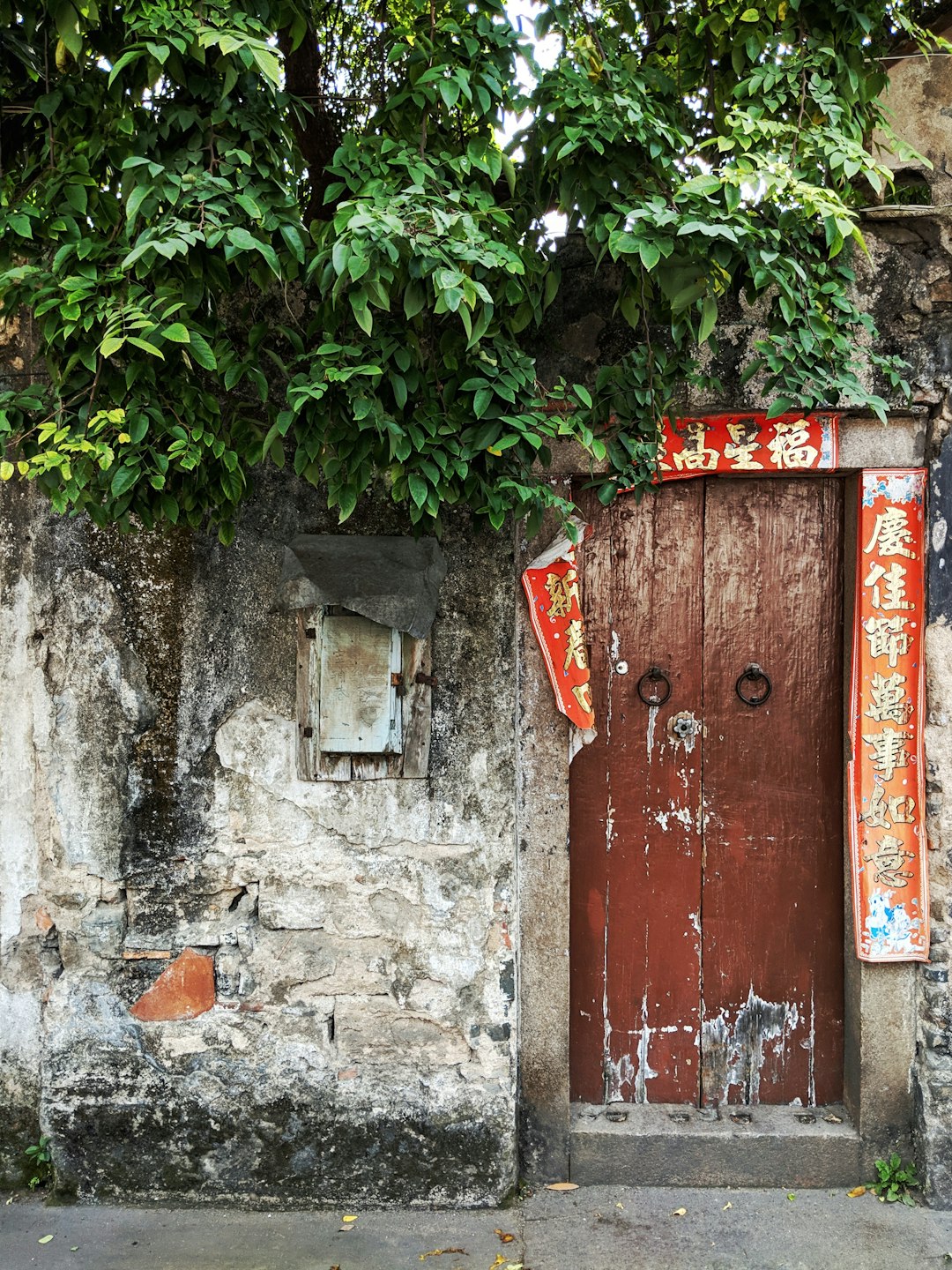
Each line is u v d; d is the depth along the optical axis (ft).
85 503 8.78
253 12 8.18
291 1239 9.67
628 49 10.87
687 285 8.37
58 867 10.41
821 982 11.05
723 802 11.02
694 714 11.02
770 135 8.68
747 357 10.10
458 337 8.63
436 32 8.64
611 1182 10.62
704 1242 9.59
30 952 10.58
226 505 9.06
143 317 7.30
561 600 10.46
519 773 10.56
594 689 10.98
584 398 8.87
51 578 10.34
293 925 10.35
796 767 11.01
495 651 10.27
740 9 9.40
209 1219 10.02
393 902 10.35
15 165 9.18
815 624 10.96
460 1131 10.19
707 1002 11.09
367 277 7.48
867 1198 10.30
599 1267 9.20
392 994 10.34
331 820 10.34
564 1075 10.61
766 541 10.94
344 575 10.07
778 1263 9.25
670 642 10.98
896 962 10.41
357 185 8.38
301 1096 10.25
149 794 10.35
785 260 8.32
